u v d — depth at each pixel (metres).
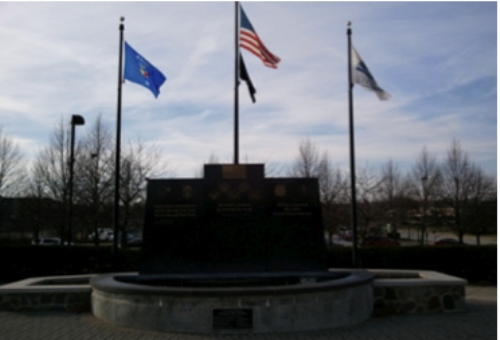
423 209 41.88
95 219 30.41
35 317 10.32
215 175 11.68
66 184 31.38
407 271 13.30
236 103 15.51
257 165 11.78
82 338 8.50
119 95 17.27
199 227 11.48
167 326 9.02
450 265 18.36
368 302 10.44
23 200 35.28
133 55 17.30
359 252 18.72
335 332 8.98
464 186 40.19
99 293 10.23
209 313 8.91
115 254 17.20
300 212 11.71
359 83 17.52
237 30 15.82
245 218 11.57
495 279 17.84
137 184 32.56
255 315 8.93
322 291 9.26
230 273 11.32
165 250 11.38
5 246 19.05
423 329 9.23
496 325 9.59
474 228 40.94
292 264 11.47
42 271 18.81
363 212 39.78
